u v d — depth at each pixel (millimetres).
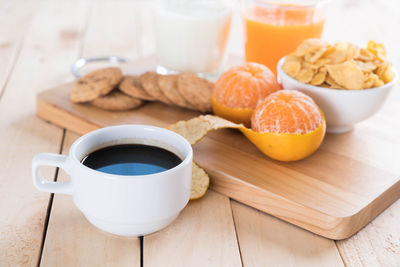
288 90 678
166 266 583
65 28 1028
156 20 834
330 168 673
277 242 612
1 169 677
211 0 852
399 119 770
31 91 830
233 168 665
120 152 621
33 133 742
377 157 694
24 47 948
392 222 640
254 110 687
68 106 760
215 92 724
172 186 583
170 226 619
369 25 1069
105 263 583
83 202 586
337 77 695
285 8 789
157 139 628
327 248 610
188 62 842
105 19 1079
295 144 659
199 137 666
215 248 601
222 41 842
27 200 641
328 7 811
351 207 622
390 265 596
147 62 886
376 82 699
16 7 1107
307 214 622
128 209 579
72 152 594
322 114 684
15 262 581
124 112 760
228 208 644
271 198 636
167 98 761
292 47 803
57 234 605
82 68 896
